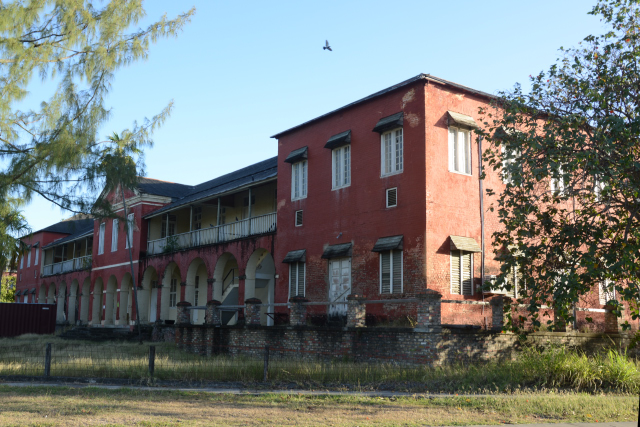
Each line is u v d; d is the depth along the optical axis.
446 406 10.48
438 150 18.09
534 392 12.21
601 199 14.54
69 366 15.23
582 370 13.58
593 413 9.80
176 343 23.70
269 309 23.23
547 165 13.70
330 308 20.20
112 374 14.32
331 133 21.48
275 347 18.75
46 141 15.70
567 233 13.80
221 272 27.16
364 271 19.14
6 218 15.69
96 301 39.50
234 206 29.67
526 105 14.86
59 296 47.78
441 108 18.41
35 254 54.50
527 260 14.20
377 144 19.44
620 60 14.05
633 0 13.88
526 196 15.16
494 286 14.25
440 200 17.83
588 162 13.12
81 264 42.75
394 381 13.43
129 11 16.34
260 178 25.38
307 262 21.58
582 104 14.30
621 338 19.06
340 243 20.30
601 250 13.84
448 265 17.66
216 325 21.45
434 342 14.21
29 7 15.42
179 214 35.38
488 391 12.34
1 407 9.90
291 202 22.92
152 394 11.67
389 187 18.78
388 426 8.40
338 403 10.74
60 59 15.88
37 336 35.31
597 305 20.83
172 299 34.09
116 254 37.09
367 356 15.67
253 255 24.97
